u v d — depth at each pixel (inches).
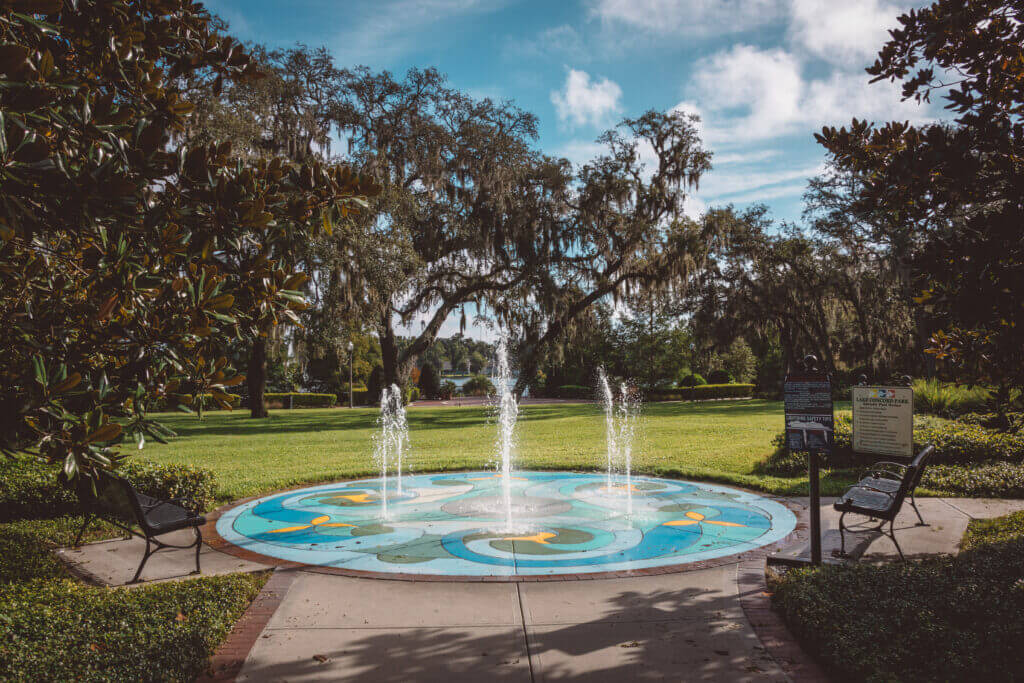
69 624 154.3
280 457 557.9
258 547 255.9
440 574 216.4
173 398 118.2
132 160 108.5
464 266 1143.6
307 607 187.6
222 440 730.2
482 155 1087.0
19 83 85.8
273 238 137.7
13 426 98.3
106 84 125.6
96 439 103.7
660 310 1589.6
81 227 106.6
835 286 1384.1
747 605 186.7
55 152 104.8
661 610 183.2
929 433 430.9
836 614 156.3
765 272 1434.5
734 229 1405.0
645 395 1744.6
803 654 154.5
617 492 366.0
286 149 968.9
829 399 211.8
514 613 181.6
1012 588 170.2
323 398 1989.4
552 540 259.9
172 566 231.0
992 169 131.0
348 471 445.1
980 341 151.2
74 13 116.0
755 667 147.3
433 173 1071.0
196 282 119.0
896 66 163.3
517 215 1096.8
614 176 1127.6
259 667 148.8
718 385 1833.2
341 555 241.8
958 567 193.2
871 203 156.6
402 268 966.4
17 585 194.4
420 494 366.6
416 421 1049.5
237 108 853.8
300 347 1088.8
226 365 126.4
